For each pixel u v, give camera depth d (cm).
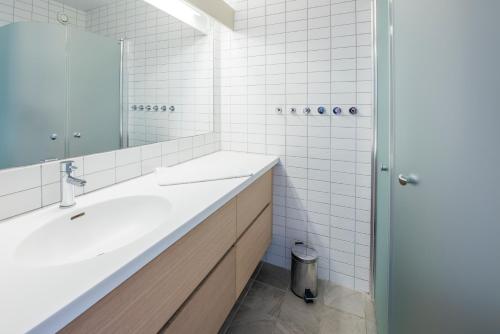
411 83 76
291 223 190
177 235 75
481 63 41
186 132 173
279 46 179
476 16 42
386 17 119
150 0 141
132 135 134
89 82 112
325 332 141
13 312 43
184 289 86
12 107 85
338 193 173
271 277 188
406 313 81
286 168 186
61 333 47
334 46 163
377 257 143
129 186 119
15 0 85
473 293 44
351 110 162
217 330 111
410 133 77
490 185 39
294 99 178
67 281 51
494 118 37
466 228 46
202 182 125
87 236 92
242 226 135
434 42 59
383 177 125
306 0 168
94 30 112
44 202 94
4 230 75
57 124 100
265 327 144
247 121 196
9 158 85
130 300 64
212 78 193
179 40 162
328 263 181
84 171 109
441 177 56
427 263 64
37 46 92
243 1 187
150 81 144
